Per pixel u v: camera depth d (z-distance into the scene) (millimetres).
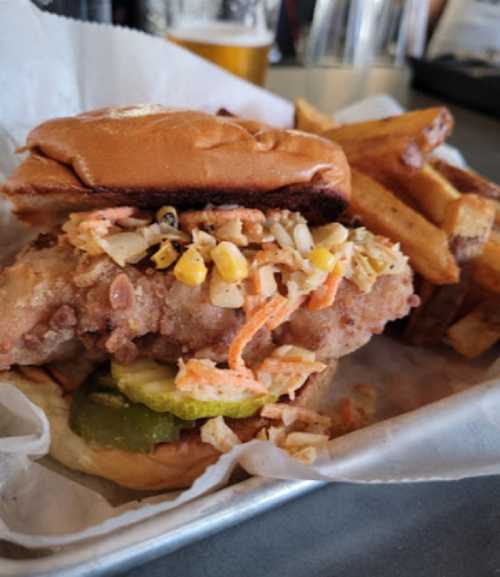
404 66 551
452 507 170
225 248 161
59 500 162
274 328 167
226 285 160
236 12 388
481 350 238
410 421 172
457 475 166
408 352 247
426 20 718
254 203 180
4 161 236
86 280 159
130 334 162
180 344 167
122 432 166
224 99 298
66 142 170
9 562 136
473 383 234
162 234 169
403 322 256
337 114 374
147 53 273
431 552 157
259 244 172
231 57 377
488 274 237
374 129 244
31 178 165
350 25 475
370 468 165
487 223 225
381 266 179
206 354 164
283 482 159
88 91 266
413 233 222
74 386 175
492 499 174
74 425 170
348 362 238
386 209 224
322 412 210
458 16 683
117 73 268
